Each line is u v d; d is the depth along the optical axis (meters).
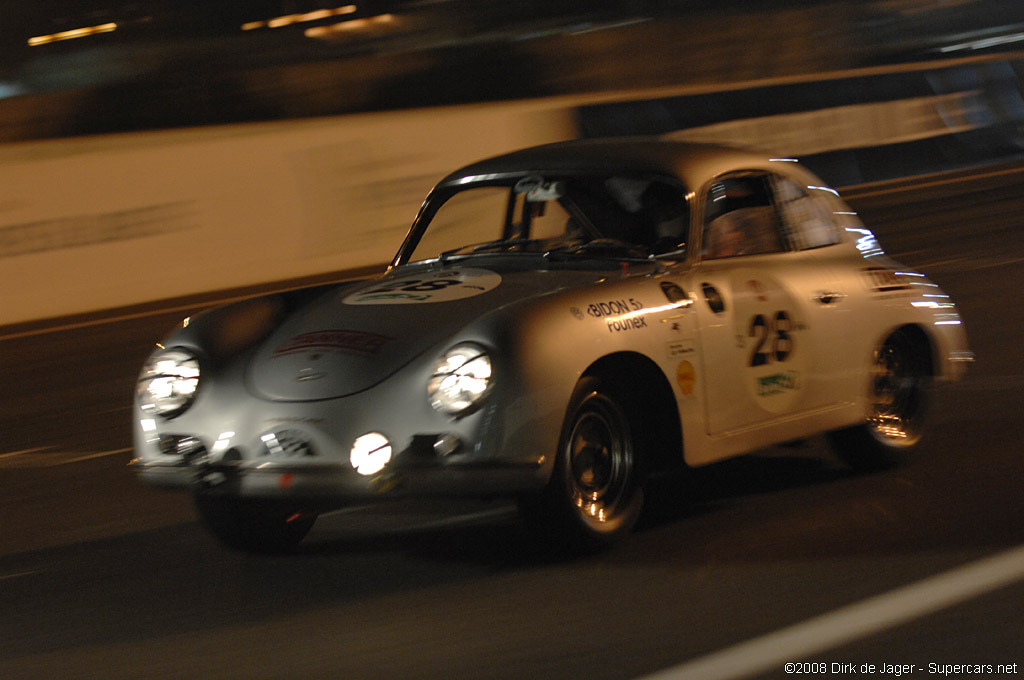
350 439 6.10
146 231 19.52
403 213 22.20
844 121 29.38
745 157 7.83
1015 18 52.38
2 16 40.16
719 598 5.71
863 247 8.31
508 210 7.86
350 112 37.66
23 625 6.05
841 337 7.73
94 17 40.84
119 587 6.59
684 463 6.82
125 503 8.53
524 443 5.98
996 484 7.60
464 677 4.93
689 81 43.91
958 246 19.52
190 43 40.44
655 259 7.09
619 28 42.62
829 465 8.45
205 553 7.16
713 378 6.92
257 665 5.25
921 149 30.62
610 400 6.55
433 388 6.07
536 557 6.54
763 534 6.79
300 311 7.20
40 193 18.66
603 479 6.55
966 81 32.28
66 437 11.08
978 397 10.17
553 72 41.09
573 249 7.34
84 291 18.84
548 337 6.15
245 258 20.36
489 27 42.81
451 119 23.06
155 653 5.51
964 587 5.62
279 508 6.96
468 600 5.92
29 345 16.28
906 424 8.31
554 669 4.94
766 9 47.94
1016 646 4.91
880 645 4.98
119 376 13.91
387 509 7.84
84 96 35.69
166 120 36.12
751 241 7.57
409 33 42.03
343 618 5.80
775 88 28.53
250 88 36.84
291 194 20.92
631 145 7.91
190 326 7.02
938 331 8.39
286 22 41.25
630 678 4.79
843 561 6.20
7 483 9.43
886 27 49.09
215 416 6.50
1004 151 32.31
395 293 7.03
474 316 6.48
